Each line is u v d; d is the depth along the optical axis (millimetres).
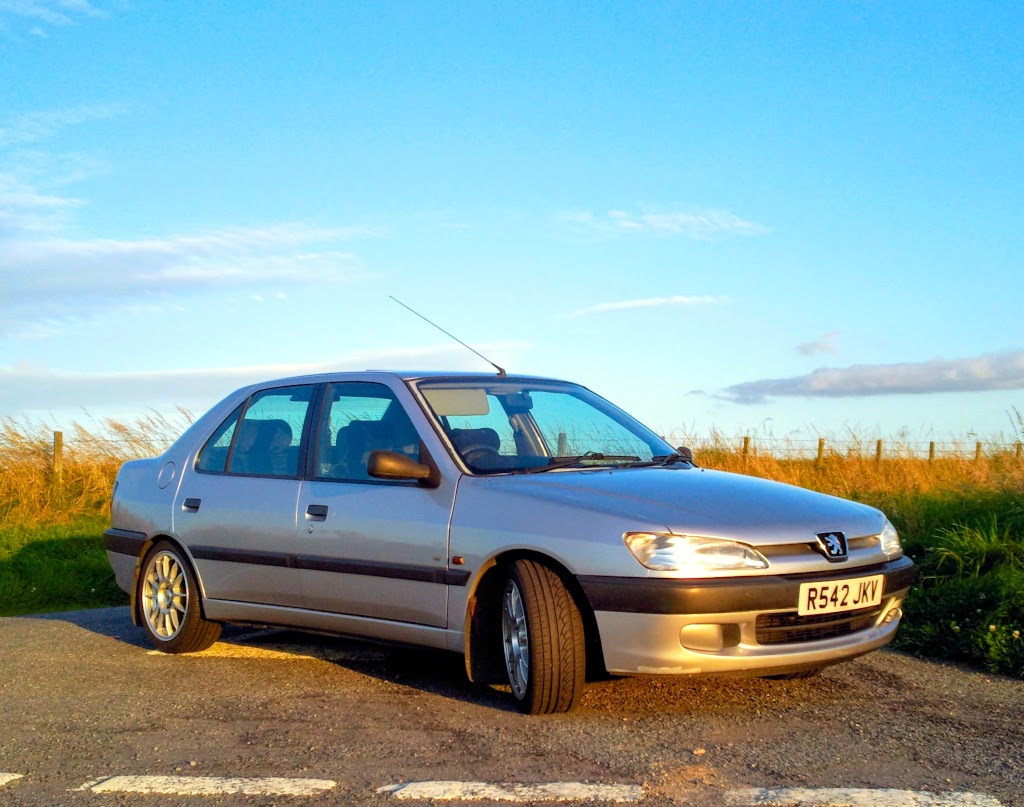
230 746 4254
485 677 4875
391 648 6348
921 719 4566
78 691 5309
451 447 5184
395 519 5133
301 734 4402
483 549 4750
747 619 4352
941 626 6086
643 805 3457
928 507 8969
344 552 5324
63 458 13852
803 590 4434
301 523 5547
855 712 4668
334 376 5980
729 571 4348
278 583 5684
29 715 4828
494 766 3891
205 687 5355
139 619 6523
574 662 4480
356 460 5523
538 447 5430
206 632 6230
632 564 4336
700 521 4449
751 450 15172
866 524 4879
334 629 5531
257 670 5762
